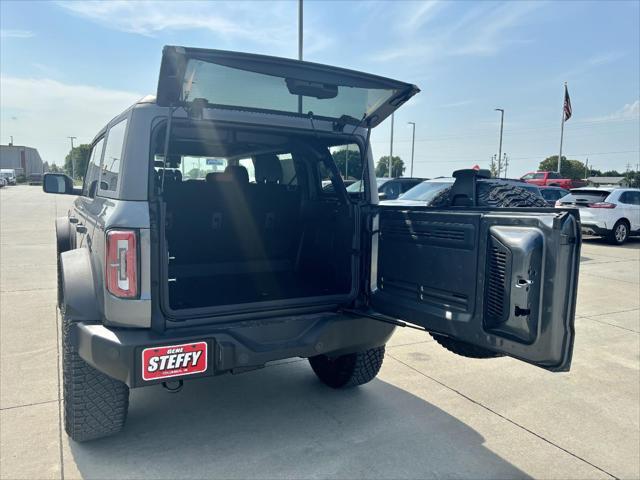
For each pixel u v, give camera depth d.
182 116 2.65
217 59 2.31
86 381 2.70
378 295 3.00
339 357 3.69
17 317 5.34
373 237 3.06
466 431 3.22
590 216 14.02
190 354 2.47
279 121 2.97
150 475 2.64
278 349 2.67
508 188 3.10
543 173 32.19
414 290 2.76
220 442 3.00
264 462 2.80
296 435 3.10
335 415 3.39
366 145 3.23
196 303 2.87
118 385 2.77
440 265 2.58
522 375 4.20
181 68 2.30
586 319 6.06
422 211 2.69
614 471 2.81
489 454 2.95
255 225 3.67
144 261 2.44
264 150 3.83
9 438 2.94
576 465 2.87
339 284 3.28
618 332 5.53
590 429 3.29
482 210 2.43
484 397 3.75
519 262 2.14
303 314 2.93
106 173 3.09
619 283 8.36
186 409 3.43
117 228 2.41
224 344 2.53
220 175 3.47
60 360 4.15
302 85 2.67
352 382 3.66
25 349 4.39
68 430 2.82
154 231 2.45
